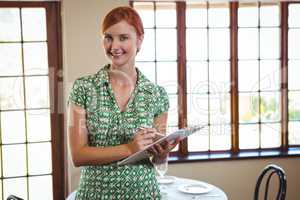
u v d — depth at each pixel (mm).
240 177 3443
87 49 3143
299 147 3607
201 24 3418
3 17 3119
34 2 3158
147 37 3365
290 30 3529
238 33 3467
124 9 1219
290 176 3500
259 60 3518
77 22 3121
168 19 3375
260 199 3480
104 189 1250
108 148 1200
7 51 3154
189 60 3438
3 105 3186
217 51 3463
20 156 3258
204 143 3510
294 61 3566
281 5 3479
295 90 3590
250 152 3549
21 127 3236
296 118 3619
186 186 2482
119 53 1216
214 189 2428
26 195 3295
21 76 3197
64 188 3338
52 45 3225
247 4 3445
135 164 1274
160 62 3402
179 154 3473
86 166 1252
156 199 1330
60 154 3305
